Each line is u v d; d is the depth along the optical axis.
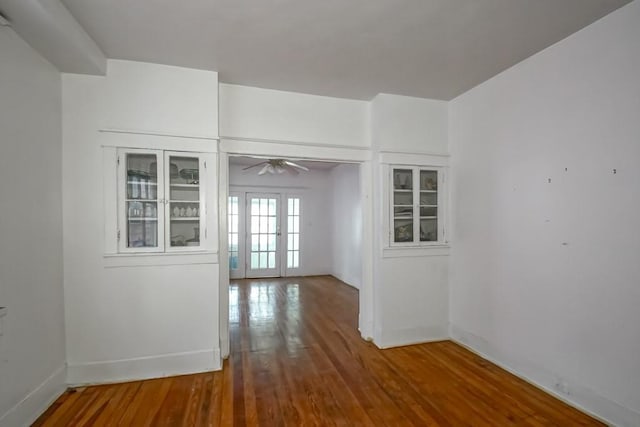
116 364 2.42
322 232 7.23
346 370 2.63
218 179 2.72
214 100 2.64
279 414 2.03
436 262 3.32
